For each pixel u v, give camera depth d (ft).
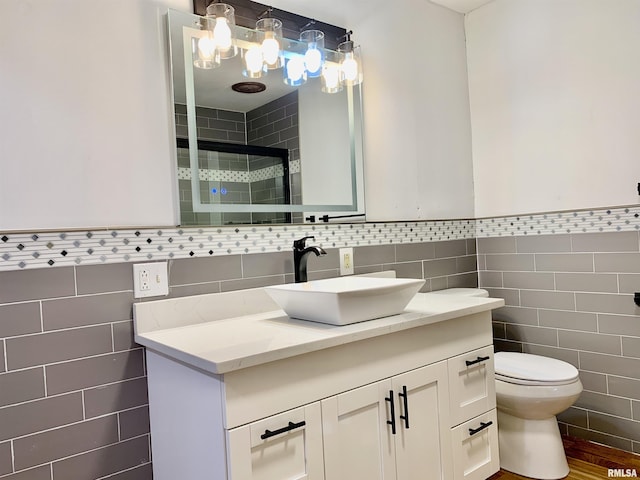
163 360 4.52
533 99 7.79
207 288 5.46
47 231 4.44
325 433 4.16
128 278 4.90
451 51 8.53
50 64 4.54
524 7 7.84
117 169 4.91
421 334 5.04
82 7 4.75
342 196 6.89
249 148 5.96
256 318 5.41
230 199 5.76
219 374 3.53
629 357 6.82
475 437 5.65
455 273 8.39
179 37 5.40
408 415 4.87
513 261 8.22
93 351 4.66
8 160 4.28
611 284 6.97
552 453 6.29
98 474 4.65
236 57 5.90
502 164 8.30
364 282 6.01
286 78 6.35
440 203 8.23
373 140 7.36
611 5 6.80
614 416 7.02
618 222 6.84
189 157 5.44
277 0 6.37
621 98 6.73
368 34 7.36
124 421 4.82
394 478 4.70
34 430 4.32
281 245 6.17
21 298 4.29
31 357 4.32
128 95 5.02
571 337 7.47
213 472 3.76
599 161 7.01
